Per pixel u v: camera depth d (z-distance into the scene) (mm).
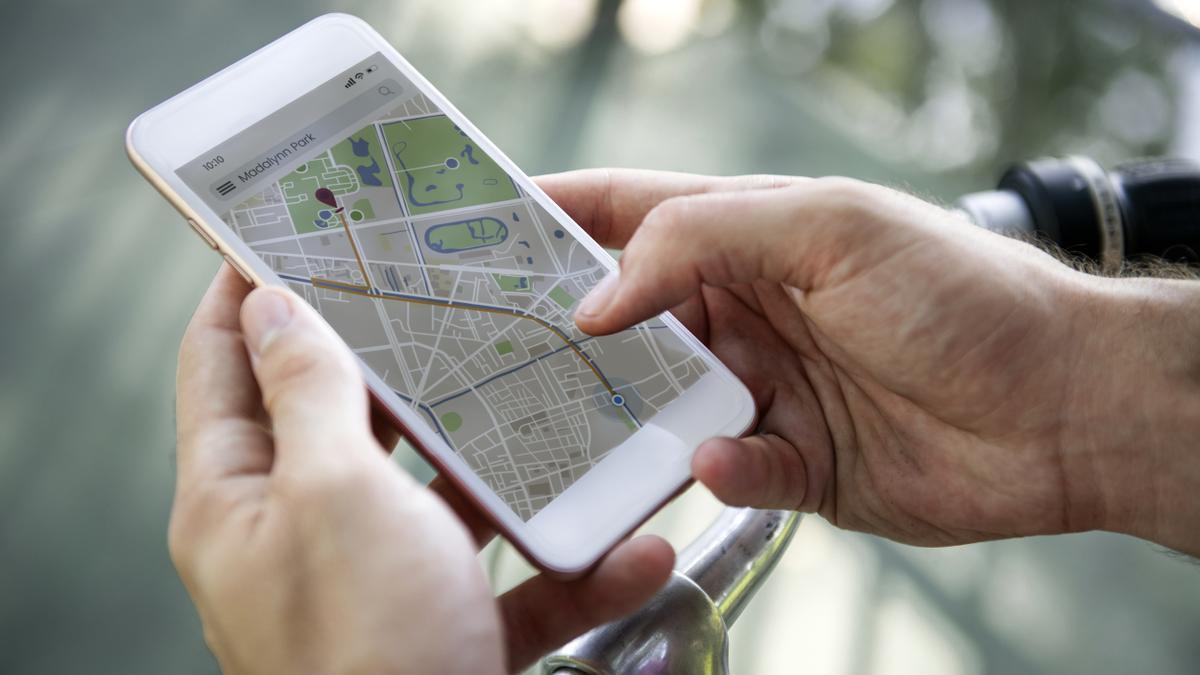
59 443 1375
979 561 1407
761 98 1837
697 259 633
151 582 1278
